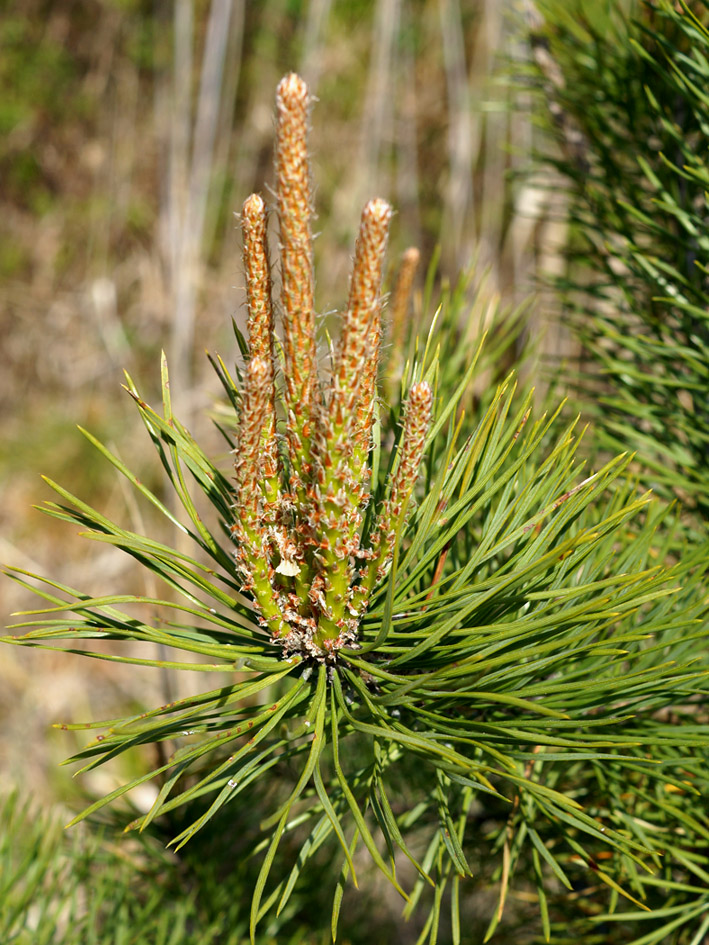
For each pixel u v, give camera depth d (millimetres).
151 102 2084
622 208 498
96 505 1677
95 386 1873
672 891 451
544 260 890
